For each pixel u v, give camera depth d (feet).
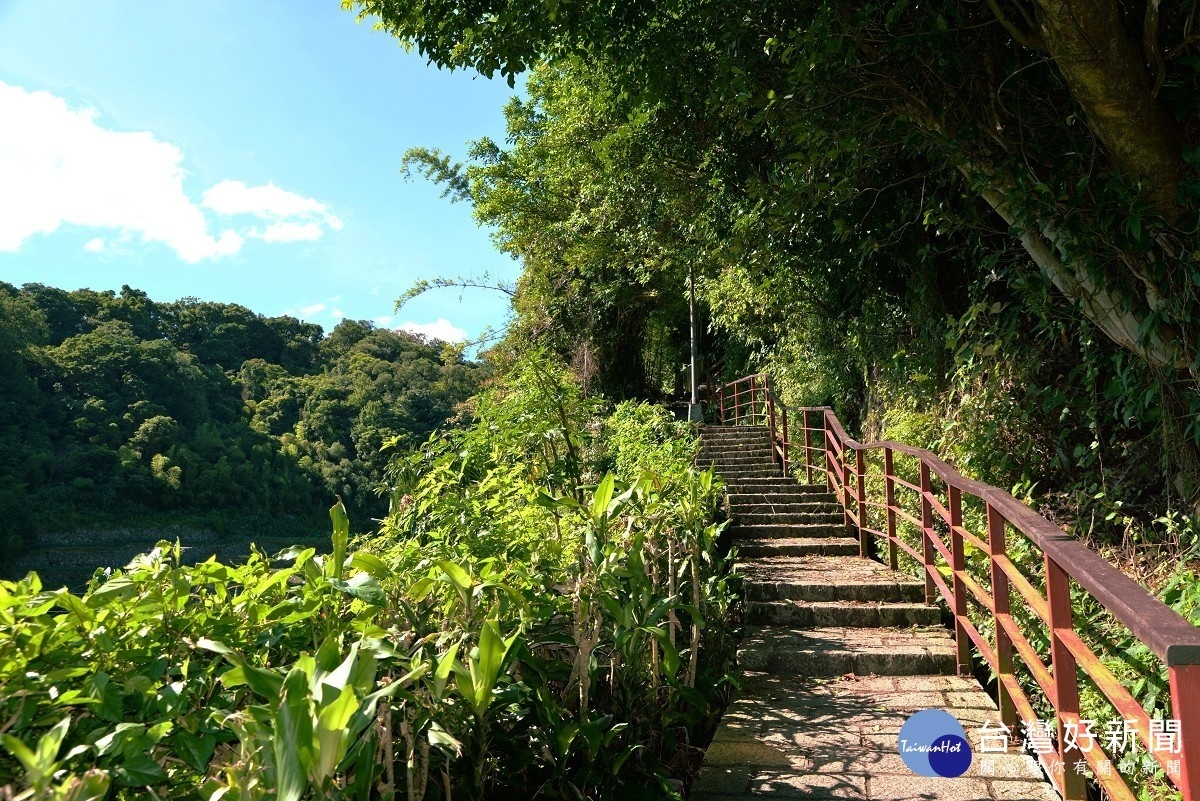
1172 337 14.34
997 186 16.16
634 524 11.57
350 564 7.06
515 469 13.64
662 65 21.99
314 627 6.77
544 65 45.55
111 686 4.80
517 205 58.39
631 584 9.60
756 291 32.63
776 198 21.08
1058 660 8.42
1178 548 15.21
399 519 12.70
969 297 24.07
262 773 4.54
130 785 4.41
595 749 7.98
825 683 13.85
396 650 6.08
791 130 17.56
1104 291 15.20
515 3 19.16
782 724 11.80
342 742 4.61
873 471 26.32
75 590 6.11
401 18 20.65
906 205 20.95
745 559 22.49
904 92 16.48
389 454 16.16
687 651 11.60
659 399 73.10
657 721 10.38
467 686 6.52
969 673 14.03
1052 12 12.35
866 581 18.44
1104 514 17.71
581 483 16.33
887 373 31.91
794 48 16.40
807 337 41.11
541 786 8.01
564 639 8.88
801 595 18.12
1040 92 15.74
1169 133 13.23
